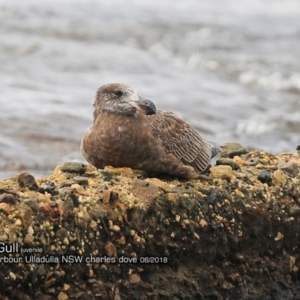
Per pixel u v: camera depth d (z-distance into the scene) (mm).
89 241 13945
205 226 15289
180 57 45719
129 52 43406
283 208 16531
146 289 14492
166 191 15195
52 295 13531
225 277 15656
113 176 15578
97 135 15930
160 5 60906
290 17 61938
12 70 35750
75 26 48094
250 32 54812
